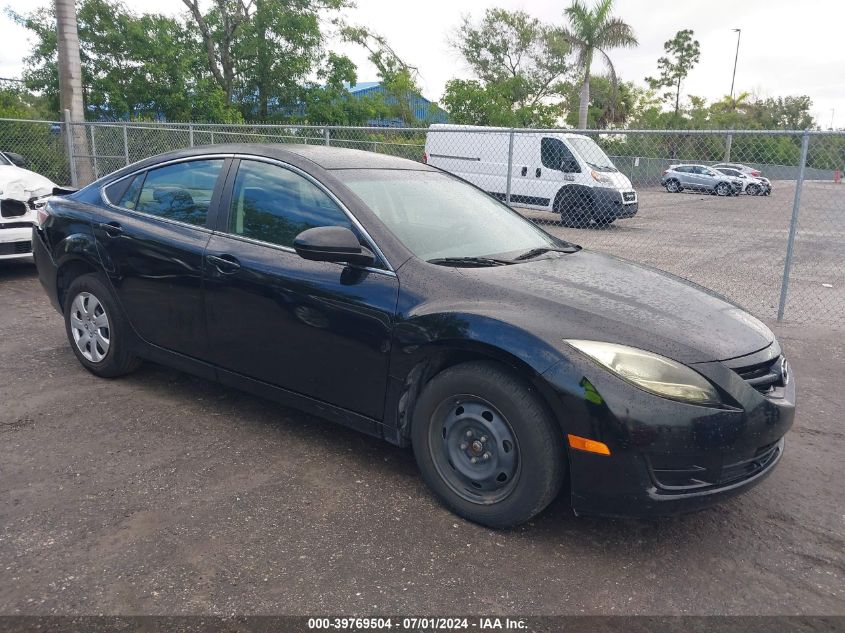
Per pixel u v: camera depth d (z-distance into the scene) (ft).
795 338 20.65
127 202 14.11
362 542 9.27
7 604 7.79
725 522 10.29
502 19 129.59
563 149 43.83
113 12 80.12
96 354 14.70
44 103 83.66
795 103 221.66
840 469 12.19
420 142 51.52
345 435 12.65
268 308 11.50
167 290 12.95
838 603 8.43
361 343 10.51
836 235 47.91
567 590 8.46
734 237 29.55
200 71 88.28
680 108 191.11
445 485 10.06
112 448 11.80
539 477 9.07
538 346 8.93
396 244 10.73
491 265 10.86
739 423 8.78
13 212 23.84
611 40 85.51
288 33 89.35
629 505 8.77
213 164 13.03
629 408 8.50
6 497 10.10
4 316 20.21
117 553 8.81
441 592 8.29
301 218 11.57
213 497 10.30
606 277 11.16
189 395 14.29
